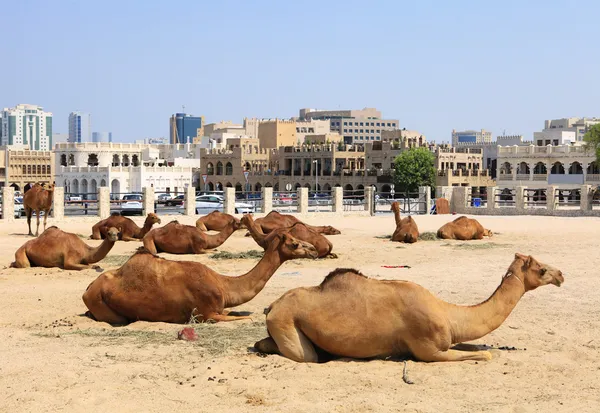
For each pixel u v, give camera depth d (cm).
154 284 1319
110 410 859
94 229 2750
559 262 2248
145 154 14300
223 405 884
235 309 1453
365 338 1053
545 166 10631
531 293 1677
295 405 880
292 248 1332
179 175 12556
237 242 2728
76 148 13438
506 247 2697
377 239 2973
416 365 1042
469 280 1888
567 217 4528
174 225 2348
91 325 1320
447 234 2978
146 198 4072
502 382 981
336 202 4641
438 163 12744
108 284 1338
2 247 2556
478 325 1074
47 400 881
